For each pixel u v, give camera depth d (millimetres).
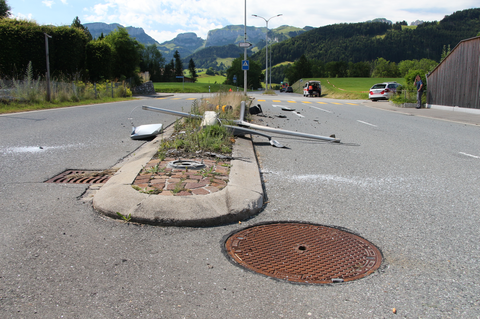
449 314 2104
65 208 3613
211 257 2729
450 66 17875
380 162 6180
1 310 2027
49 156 5906
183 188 3916
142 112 13438
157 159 5281
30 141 7164
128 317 1998
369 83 70062
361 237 3158
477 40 15859
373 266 2654
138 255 2719
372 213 3754
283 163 5949
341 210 3824
